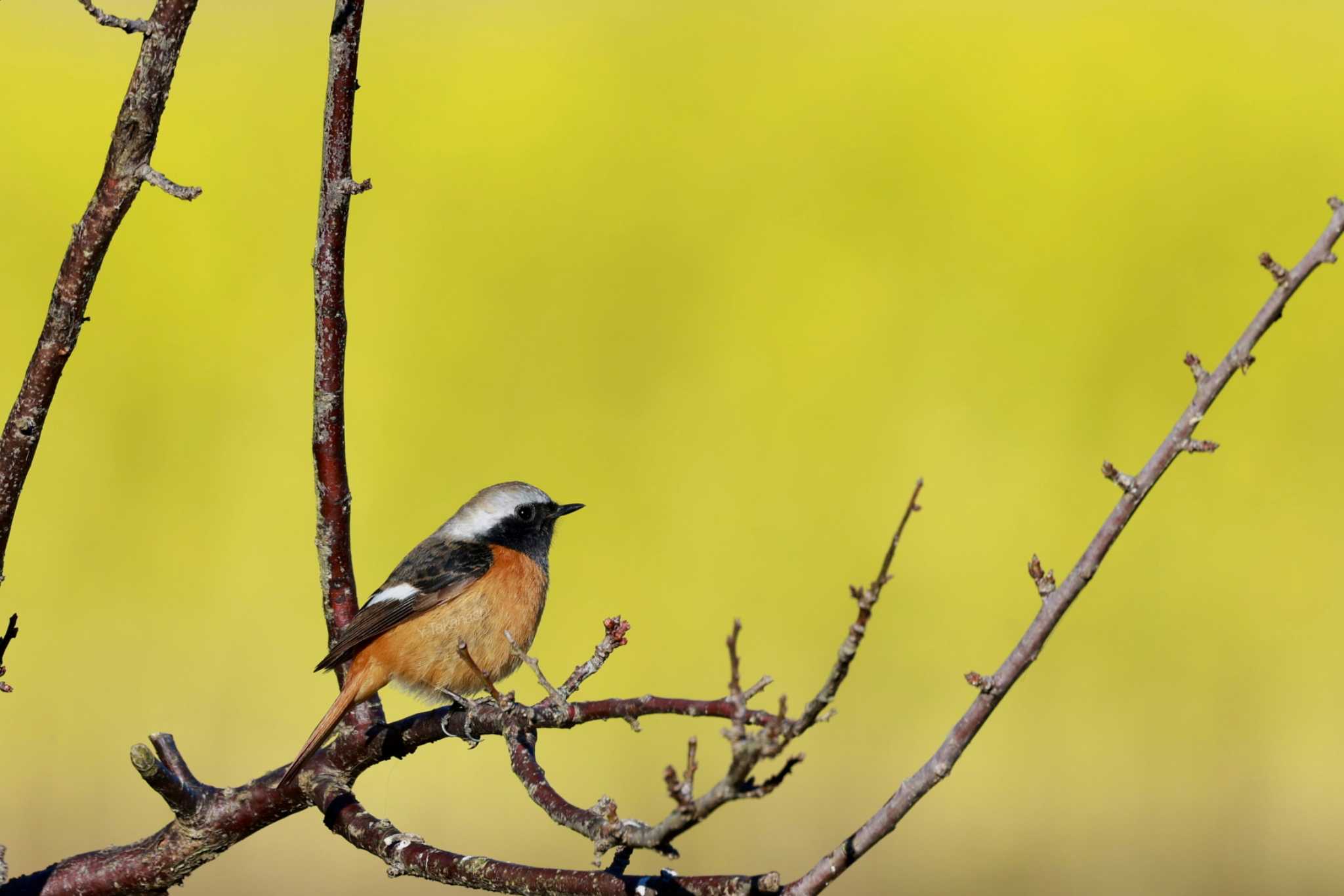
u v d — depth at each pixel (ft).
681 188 60.03
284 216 57.62
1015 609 50.60
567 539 52.44
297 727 47.52
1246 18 61.82
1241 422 53.57
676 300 57.77
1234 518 51.85
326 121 16.81
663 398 55.62
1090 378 54.95
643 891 12.31
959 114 60.59
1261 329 10.69
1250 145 58.70
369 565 52.26
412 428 54.54
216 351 54.70
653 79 62.75
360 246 58.39
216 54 61.57
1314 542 50.93
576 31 64.64
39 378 15.02
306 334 55.42
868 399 55.26
